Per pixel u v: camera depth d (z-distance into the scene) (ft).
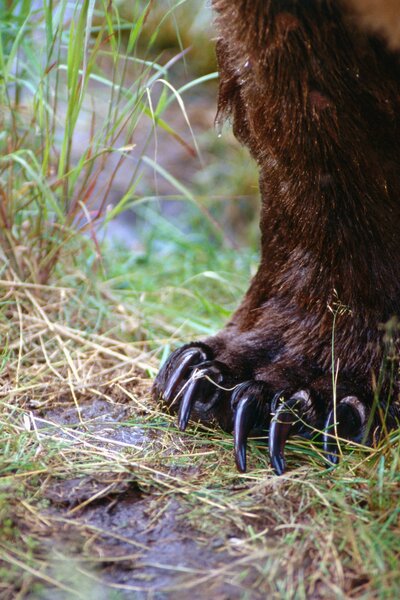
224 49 14.64
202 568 11.35
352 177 13.47
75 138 29.66
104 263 23.07
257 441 14.35
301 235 14.96
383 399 14.53
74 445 14.24
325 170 13.46
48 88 19.36
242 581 11.10
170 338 19.43
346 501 12.65
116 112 18.83
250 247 28.30
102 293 20.89
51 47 18.34
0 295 18.95
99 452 13.98
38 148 20.47
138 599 10.84
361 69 11.91
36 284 19.30
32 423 14.96
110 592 10.93
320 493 12.67
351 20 11.41
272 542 11.76
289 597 10.80
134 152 32.32
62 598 10.82
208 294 23.88
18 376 16.38
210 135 33.47
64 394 16.17
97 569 11.32
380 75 11.97
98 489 12.94
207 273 21.97
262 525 12.16
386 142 12.87
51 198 18.43
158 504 12.67
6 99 20.86
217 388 14.71
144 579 11.16
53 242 19.81
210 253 25.39
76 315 19.42
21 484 12.83
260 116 13.34
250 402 14.05
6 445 13.96
